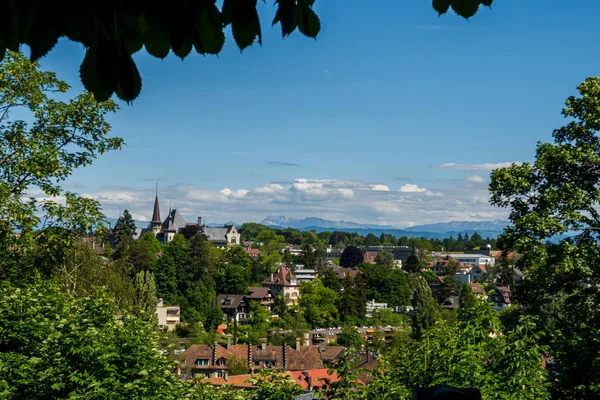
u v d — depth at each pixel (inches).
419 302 3467.0
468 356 470.3
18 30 75.9
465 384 452.4
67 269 1068.5
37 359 488.4
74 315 561.6
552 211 864.3
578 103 898.7
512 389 420.8
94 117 846.5
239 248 5821.9
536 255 846.5
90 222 830.5
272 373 503.2
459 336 494.9
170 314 4411.9
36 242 842.2
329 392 446.9
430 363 479.5
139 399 464.8
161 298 4675.2
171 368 538.9
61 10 74.8
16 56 766.5
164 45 80.7
